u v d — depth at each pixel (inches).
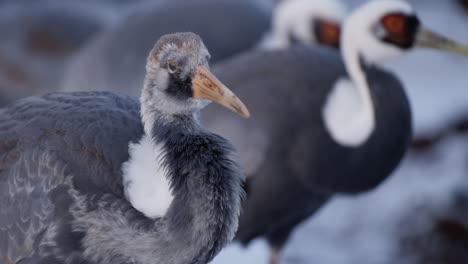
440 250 573.6
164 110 319.3
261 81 459.2
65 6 765.9
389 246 576.4
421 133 645.3
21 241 331.9
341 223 596.4
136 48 596.4
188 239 311.3
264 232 480.4
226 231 314.7
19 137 334.6
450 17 824.9
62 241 325.1
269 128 450.9
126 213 318.0
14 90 749.9
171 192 312.7
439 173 624.7
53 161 324.8
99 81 598.9
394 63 765.3
